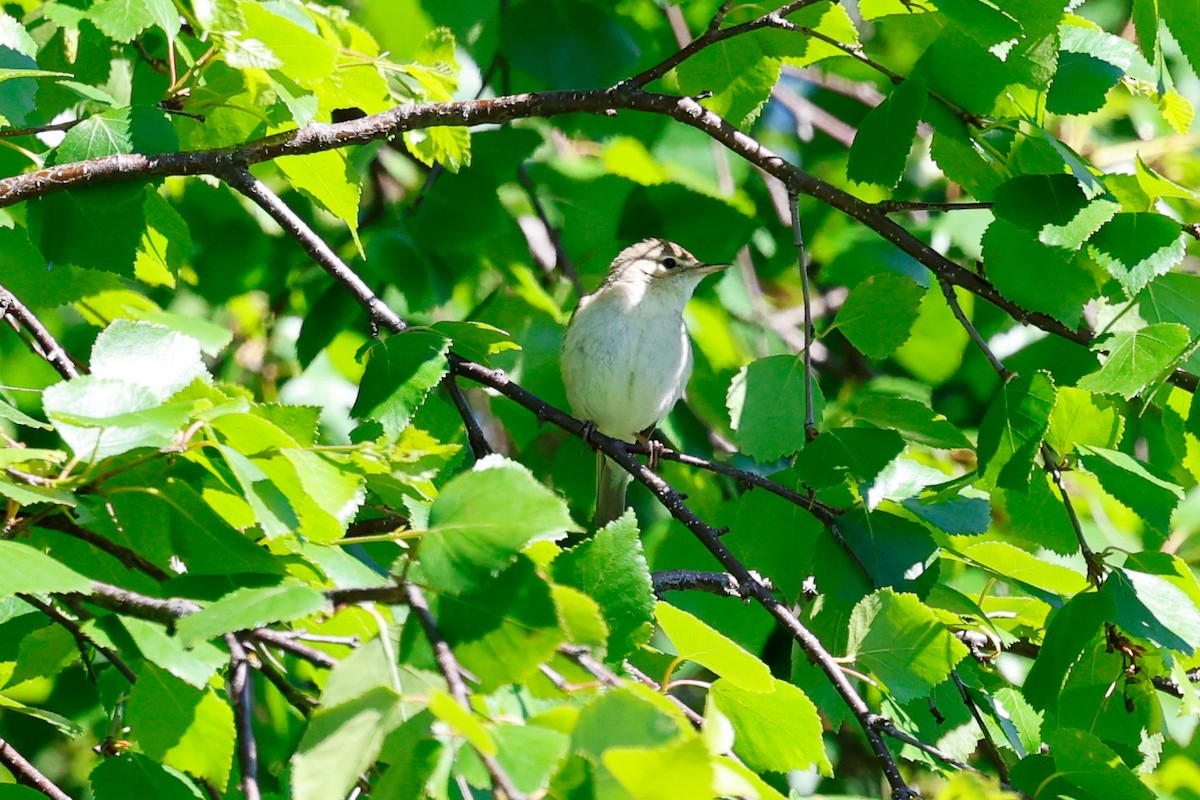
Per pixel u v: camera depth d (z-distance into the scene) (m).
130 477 4.68
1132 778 5.69
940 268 7.58
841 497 7.56
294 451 4.41
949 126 7.52
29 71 6.13
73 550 5.34
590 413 11.53
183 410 4.21
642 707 3.49
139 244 6.94
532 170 12.26
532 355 11.84
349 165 7.66
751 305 13.05
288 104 6.50
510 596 3.95
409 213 11.05
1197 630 6.51
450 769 3.73
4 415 4.88
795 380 7.50
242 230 12.12
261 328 12.94
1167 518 6.98
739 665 4.70
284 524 4.21
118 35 6.05
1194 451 7.54
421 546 4.02
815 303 13.71
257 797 4.17
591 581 4.70
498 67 11.49
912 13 7.46
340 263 7.74
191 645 3.73
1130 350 6.90
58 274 7.84
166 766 5.81
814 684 7.32
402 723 3.82
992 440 7.16
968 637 7.99
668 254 11.48
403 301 11.85
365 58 7.04
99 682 6.59
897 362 13.32
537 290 11.79
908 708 7.32
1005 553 7.82
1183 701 6.68
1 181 6.54
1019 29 6.43
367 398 6.90
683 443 12.23
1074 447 7.27
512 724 3.56
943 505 7.47
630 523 4.77
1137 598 6.58
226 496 4.84
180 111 7.12
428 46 7.51
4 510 4.97
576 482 11.56
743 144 7.77
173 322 7.70
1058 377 10.71
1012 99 7.49
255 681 9.09
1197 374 7.22
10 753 6.12
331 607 3.98
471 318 11.52
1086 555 7.03
